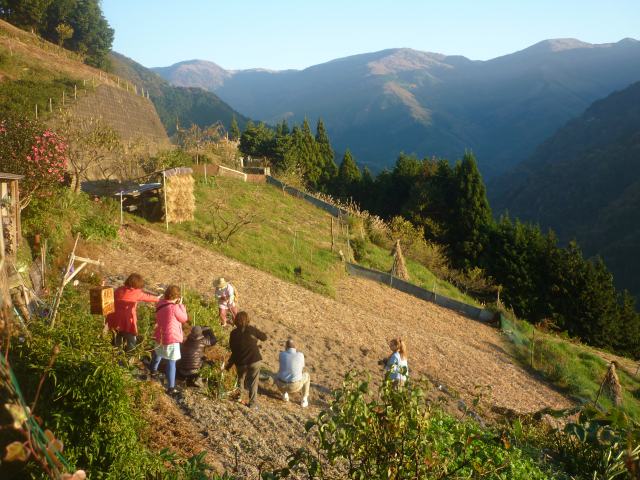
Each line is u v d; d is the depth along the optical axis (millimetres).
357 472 4457
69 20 92938
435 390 13359
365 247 31609
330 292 21328
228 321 13602
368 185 64312
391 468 4305
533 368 20172
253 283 18375
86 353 5656
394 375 9430
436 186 50000
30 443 2740
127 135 44781
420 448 4387
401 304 23859
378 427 4430
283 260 22828
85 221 15516
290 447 7543
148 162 30172
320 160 73062
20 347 5316
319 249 26797
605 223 153375
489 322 25141
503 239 43719
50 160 12867
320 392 11133
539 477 7824
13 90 36188
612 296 39406
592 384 20469
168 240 19750
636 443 6180
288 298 18078
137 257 16656
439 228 48000
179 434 6855
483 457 7535
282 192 37156
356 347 15320
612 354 35250
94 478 4938
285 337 14195
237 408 8383
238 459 6816
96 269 13508
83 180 22719
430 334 19859
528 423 11609
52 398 5098
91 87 45812
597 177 181375
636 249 132375
